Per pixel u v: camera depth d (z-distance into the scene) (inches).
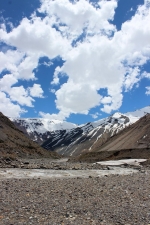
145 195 695.1
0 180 929.5
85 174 1295.5
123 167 1807.3
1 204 548.4
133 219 477.7
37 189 743.7
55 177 1127.0
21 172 1244.5
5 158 1931.6
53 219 462.3
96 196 671.1
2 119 4463.6
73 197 650.8
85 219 472.1
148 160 2124.8
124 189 781.9
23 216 472.4
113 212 519.2
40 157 3922.2
